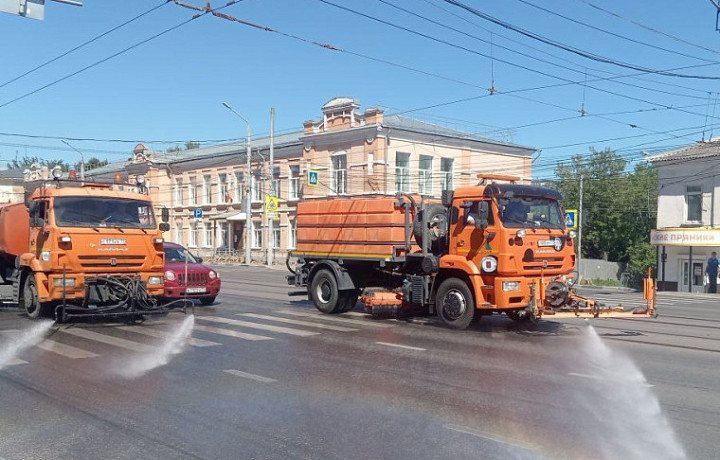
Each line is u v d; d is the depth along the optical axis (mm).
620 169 56969
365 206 14250
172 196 59000
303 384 7781
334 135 42281
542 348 10406
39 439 5707
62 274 12359
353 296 15070
